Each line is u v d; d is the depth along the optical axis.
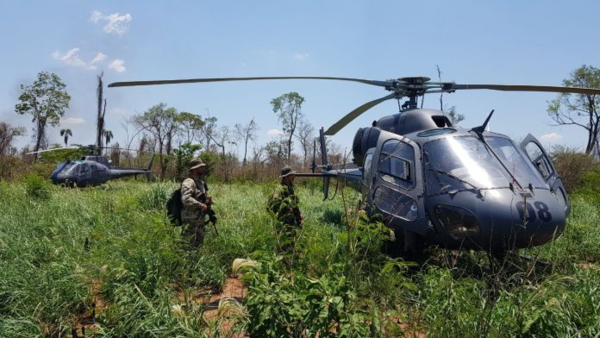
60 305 4.35
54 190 13.99
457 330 3.47
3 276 4.71
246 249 6.20
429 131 6.56
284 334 3.27
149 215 7.75
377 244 4.93
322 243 4.82
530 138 6.69
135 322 3.87
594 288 4.58
